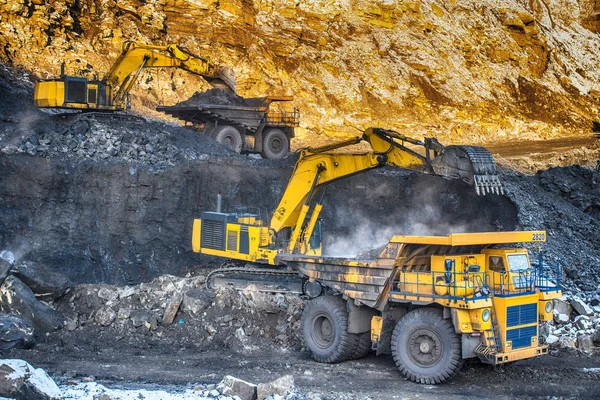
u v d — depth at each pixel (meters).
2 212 19.33
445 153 14.37
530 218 21.34
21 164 19.92
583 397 11.05
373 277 12.53
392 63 50.38
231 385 10.69
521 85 53.88
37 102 23.44
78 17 37.25
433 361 11.70
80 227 19.84
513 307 11.57
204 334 14.68
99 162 20.70
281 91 43.53
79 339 14.58
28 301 14.80
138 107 33.38
